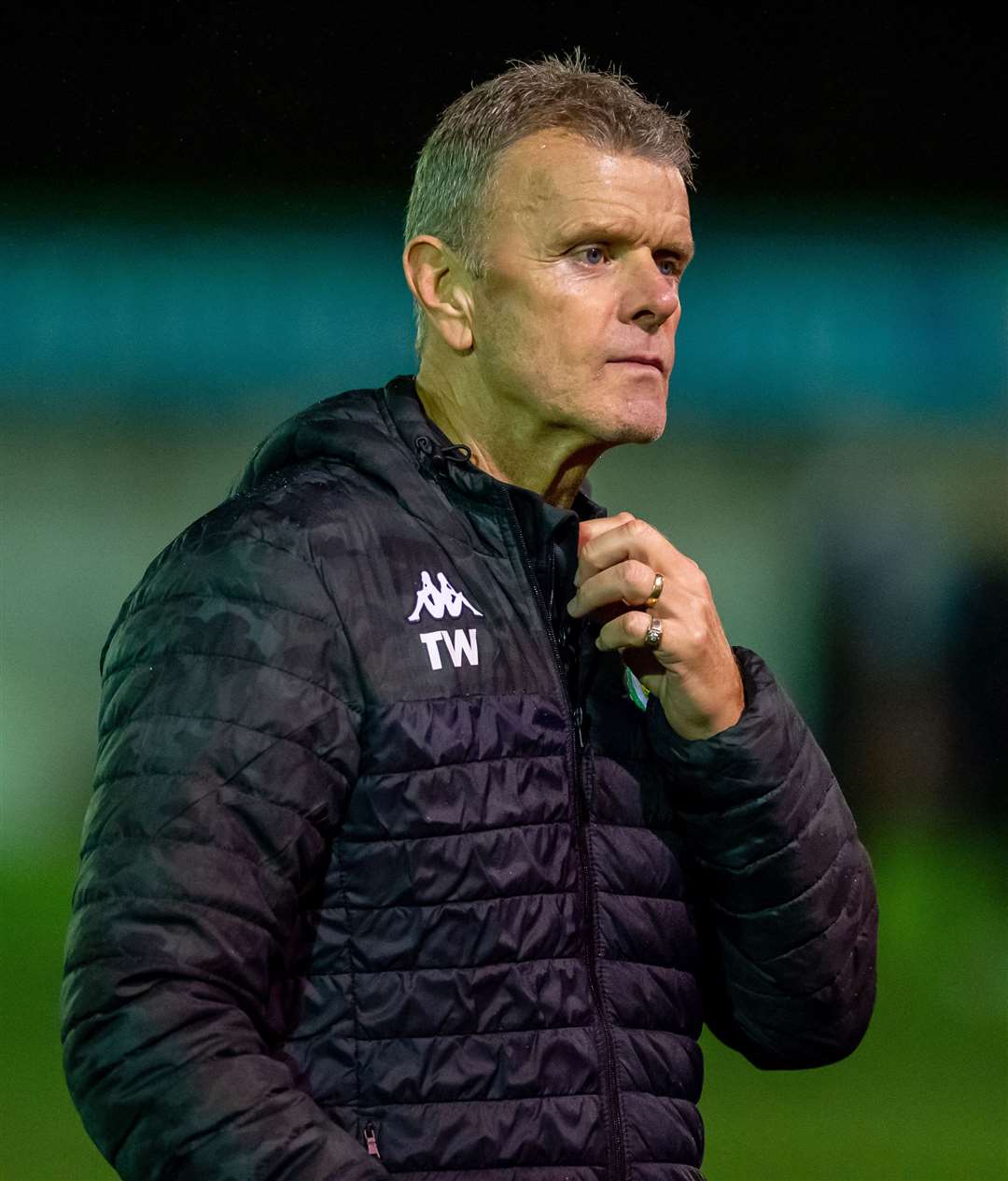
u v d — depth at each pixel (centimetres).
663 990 529
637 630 533
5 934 2180
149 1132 445
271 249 3006
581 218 538
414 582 516
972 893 2473
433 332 577
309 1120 450
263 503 515
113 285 3017
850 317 3066
